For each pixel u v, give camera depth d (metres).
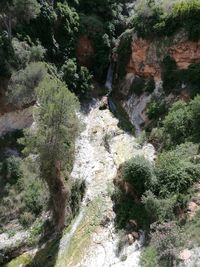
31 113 35.56
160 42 38.31
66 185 28.28
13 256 26.09
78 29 44.72
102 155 33.72
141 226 23.78
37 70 33.62
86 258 23.84
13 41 36.16
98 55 45.59
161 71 37.81
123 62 43.88
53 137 25.88
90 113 40.53
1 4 34.97
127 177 25.23
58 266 24.16
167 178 24.48
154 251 21.17
